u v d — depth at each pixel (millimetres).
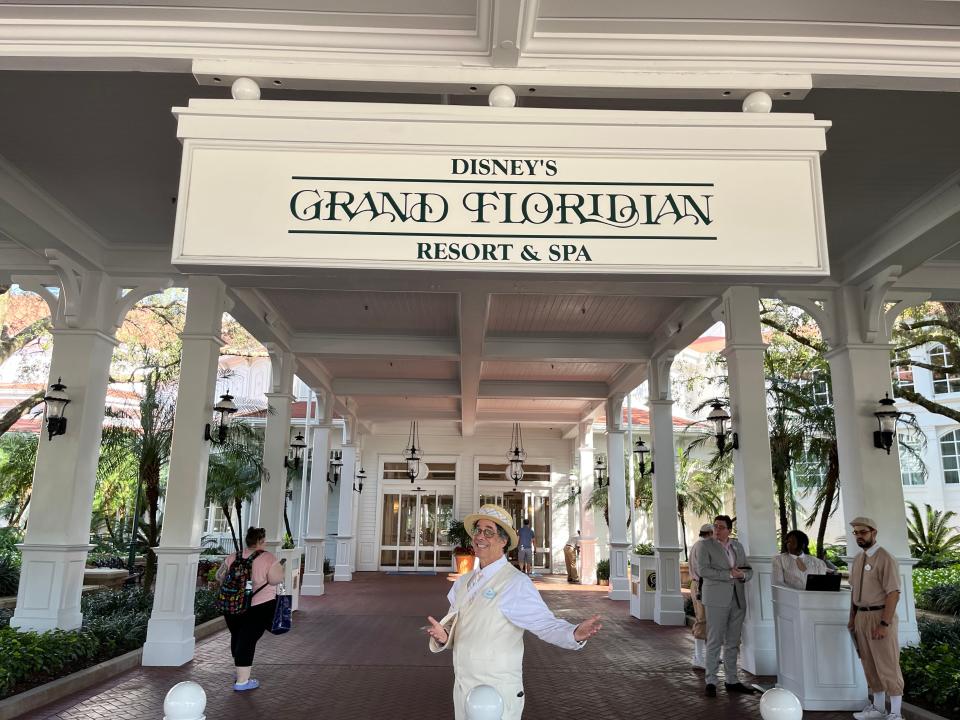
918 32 2988
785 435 11250
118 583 13258
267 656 8047
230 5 2879
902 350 12852
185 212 2754
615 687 6840
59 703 5762
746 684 6855
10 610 9094
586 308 9727
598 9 2852
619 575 14438
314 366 12914
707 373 22750
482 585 2842
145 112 5008
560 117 2857
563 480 21328
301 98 4645
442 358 11438
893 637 5449
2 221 6465
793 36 3008
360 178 2807
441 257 2760
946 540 19938
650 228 2801
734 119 2881
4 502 16391
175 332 16625
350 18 2922
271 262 2736
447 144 2830
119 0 2879
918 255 6875
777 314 12641
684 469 19266
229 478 15211
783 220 2818
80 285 7773
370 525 21000
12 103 4922
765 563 7422
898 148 5344
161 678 6715
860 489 7395
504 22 2771
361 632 9891
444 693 6449
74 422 7625
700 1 2822
